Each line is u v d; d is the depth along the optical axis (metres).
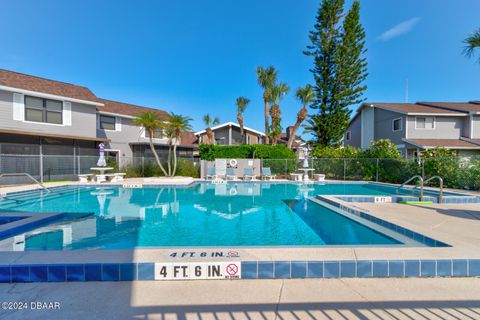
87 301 2.29
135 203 8.48
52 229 5.18
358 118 24.30
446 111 17.72
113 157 17.39
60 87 14.97
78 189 11.55
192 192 11.01
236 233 5.13
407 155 17.73
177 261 2.74
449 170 10.99
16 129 12.43
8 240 4.45
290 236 4.94
